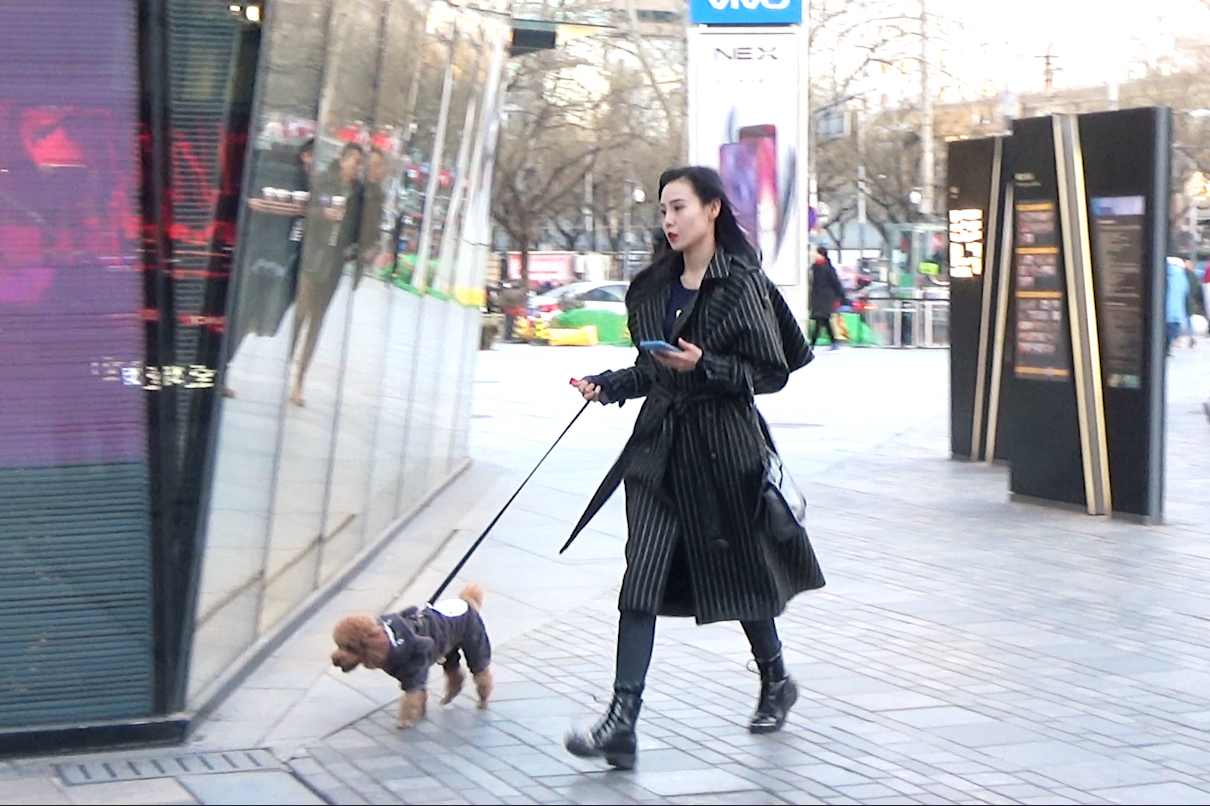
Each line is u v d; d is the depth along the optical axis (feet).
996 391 46.01
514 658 23.36
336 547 28.53
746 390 17.98
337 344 27.58
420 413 37.14
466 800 16.79
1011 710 20.44
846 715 20.22
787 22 54.85
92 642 19.13
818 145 158.71
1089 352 36.45
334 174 26.18
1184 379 83.25
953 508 38.09
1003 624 25.53
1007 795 17.01
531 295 146.61
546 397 70.28
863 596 27.71
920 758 18.37
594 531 34.65
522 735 19.31
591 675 22.29
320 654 23.52
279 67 20.85
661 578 17.94
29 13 19.06
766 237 55.42
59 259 19.29
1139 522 35.76
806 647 24.00
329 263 26.30
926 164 148.77
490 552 32.07
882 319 118.93
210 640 20.40
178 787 17.30
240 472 21.20
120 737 18.78
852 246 241.35
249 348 21.01
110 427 19.34
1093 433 36.65
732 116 55.11
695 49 54.95
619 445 50.78
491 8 44.01
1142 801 16.83
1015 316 38.47
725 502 18.25
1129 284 35.73
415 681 19.54
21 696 18.88
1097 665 22.84
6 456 19.21
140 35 19.04
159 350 19.35
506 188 155.33
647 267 18.94
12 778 17.69
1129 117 35.14
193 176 19.40
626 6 119.14
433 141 36.68
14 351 19.25
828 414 62.39
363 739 19.16
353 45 27.02
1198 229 193.16
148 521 19.34
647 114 164.25
